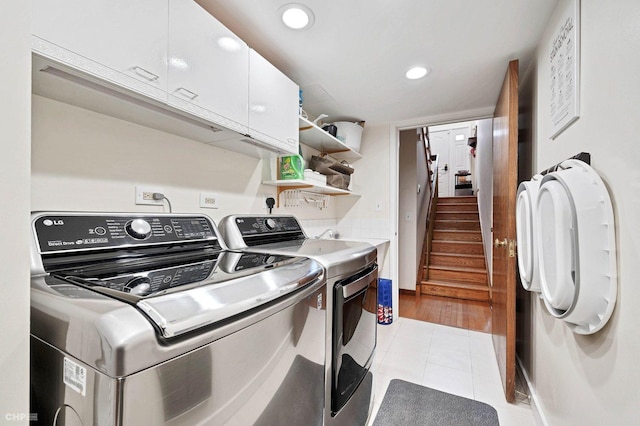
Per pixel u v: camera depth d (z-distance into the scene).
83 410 0.48
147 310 0.50
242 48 1.24
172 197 1.29
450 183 7.29
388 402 1.65
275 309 0.77
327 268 1.08
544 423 1.36
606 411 0.82
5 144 0.41
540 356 1.47
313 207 2.59
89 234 0.88
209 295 0.61
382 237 2.89
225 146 1.51
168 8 0.93
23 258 0.43
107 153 1.06
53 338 0.54
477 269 3.98
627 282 0.73
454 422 1.49
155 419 0.48
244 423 0.68
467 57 1.64
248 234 1.51
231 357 0.64
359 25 1.36
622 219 0.76
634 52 0.72
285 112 1.55
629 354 0.72
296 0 1.20
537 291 1.30
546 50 1.38
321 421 1.05
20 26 0.43
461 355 2.19
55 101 0.92
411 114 2.59
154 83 0.88
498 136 2.06
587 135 0.96
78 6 0.71
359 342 1.37
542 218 1.13
